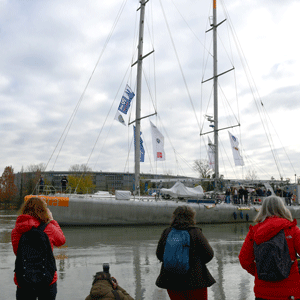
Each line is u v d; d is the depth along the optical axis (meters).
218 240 14.39
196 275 3.49
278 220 3.29
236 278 7.23
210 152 32.06
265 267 3.12
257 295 3.29
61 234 4.01
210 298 5.80
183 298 3.51
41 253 3.57
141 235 15.60
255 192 28.61
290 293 3.11
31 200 3.96
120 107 23.61
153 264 8.69
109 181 83.75
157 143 23.88
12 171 73.44
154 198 22.38
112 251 10.84
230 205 24.78
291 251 3.24
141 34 26.33
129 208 19.91
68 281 6.82
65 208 18.47
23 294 3.59
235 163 31.55
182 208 3.83
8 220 26.67
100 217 19.19
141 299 5.65
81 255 10.04
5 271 7.69
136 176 24.14
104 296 3.66
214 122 32.88
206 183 34.34
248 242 3.48
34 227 3.71
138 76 25.83
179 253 3.45
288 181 31.66
